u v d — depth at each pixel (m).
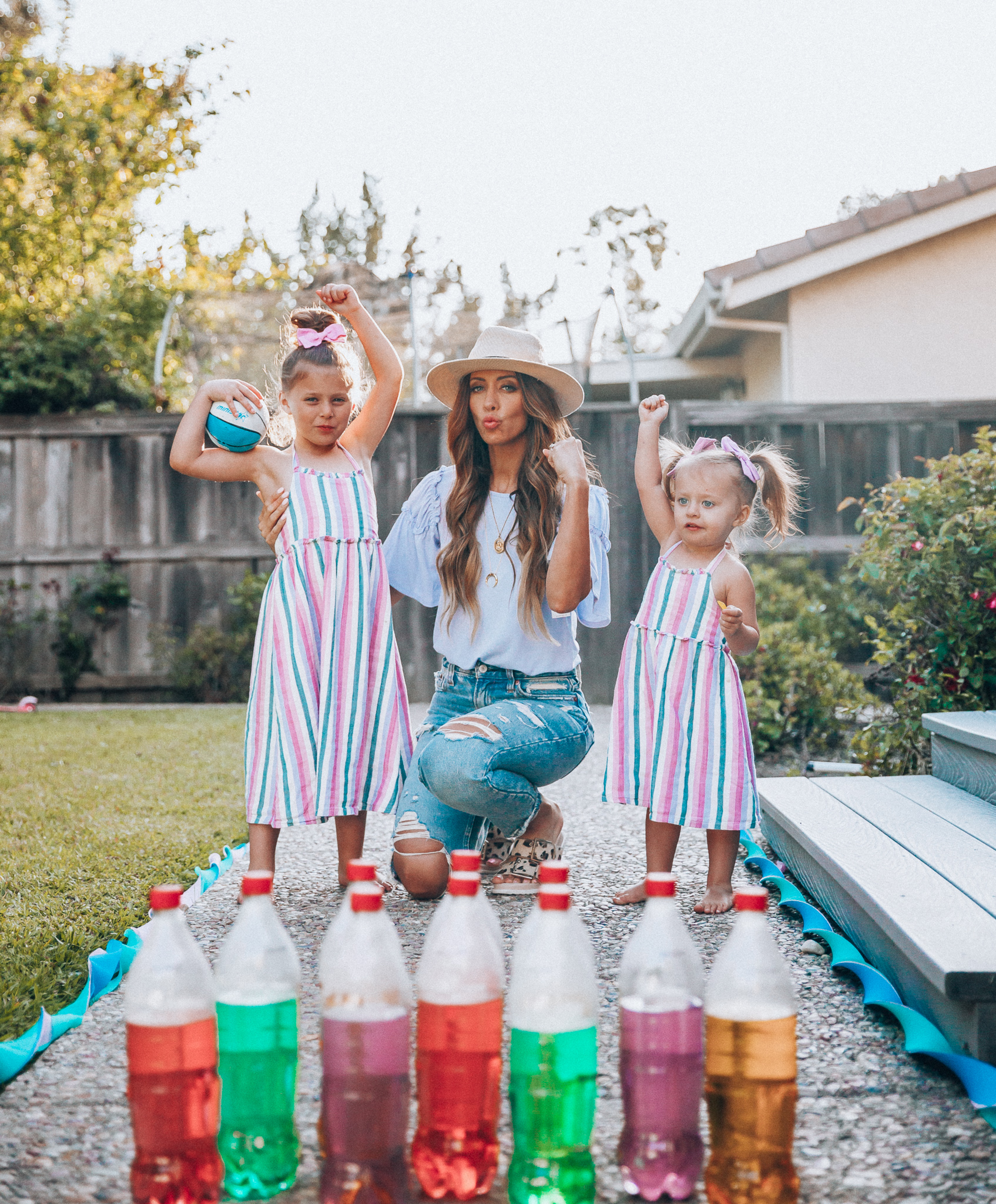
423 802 3.14
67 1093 1.90
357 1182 1.48
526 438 3.36
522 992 1.55
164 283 13.57
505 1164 1.68
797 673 5.90
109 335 9.58
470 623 3.32
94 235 14.10
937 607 4.98
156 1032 1.51
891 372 9.90
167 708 8.17
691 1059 1.56
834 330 9.92
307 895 3.18
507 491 3.37
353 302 3.28
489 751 2.99
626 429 8.41
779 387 10.56
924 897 2.32
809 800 3.55
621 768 3.10
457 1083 1.56
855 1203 1.54
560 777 3.30
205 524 8.93
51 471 8.93
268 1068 1.61
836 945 2.58
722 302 9.77
